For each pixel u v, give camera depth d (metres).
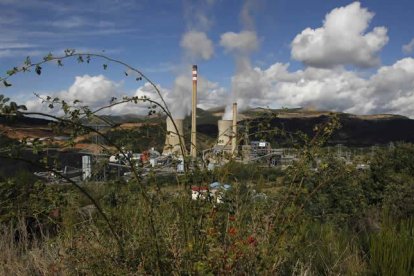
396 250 3.96
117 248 2.80
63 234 3.35
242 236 2.74
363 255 4.20
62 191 2.73
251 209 3.02
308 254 3.65
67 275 2.97
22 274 3.30
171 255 2.61
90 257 2.83
